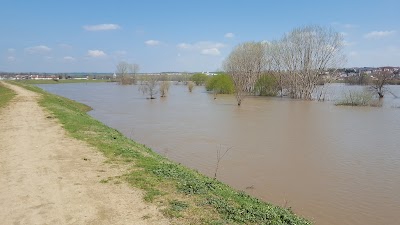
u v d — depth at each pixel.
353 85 112.69
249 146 21.73
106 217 7.67
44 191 9.16
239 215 7.96
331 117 36.78
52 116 23.66
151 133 26.38
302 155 19.55
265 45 76.50
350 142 23.42
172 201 8.57
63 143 14.92
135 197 8.82
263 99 62.81
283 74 70.50
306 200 12.88
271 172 16.28
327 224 10.92
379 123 32.53
